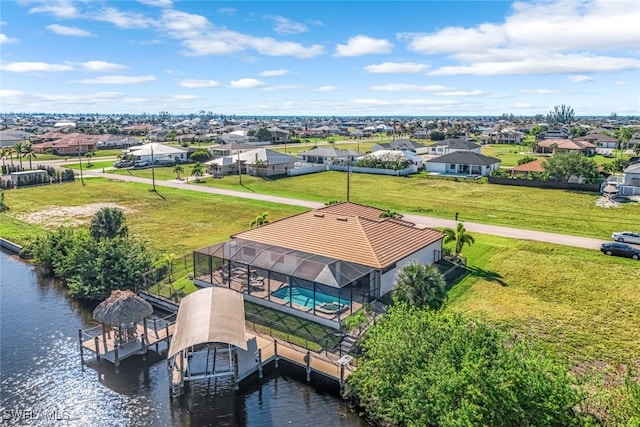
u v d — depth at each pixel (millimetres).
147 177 96188
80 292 36594
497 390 16047
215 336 23422
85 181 90625
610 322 29922
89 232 45281
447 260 41750
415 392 18625
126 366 27172
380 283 33625
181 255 44969
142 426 22188
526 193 77062
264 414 23062
